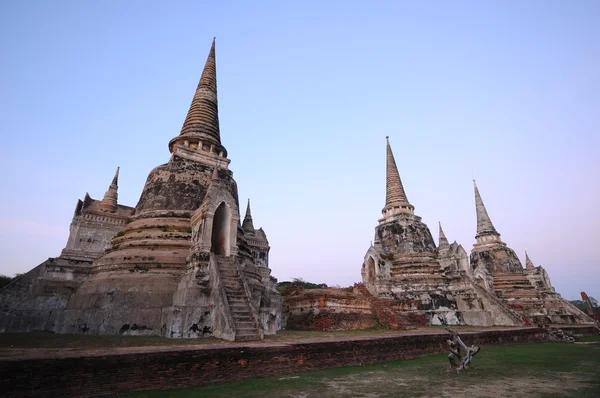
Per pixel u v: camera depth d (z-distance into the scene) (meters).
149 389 8.99
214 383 9.93
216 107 29.34
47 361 8.09
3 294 20.72
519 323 28.44
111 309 16.86
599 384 9.99
